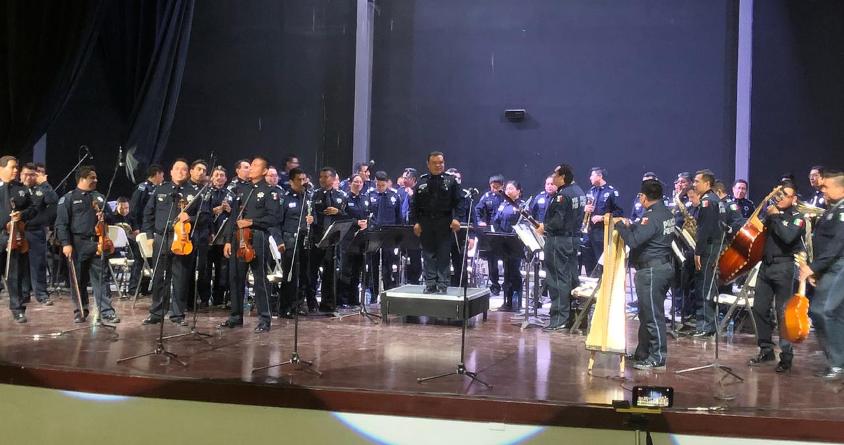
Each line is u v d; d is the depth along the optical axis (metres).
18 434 5.28
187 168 7.61
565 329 7.48
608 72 11.84
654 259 5.75
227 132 12.81
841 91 10.96
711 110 11.51
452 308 7.27
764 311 6.10
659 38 11.67
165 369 5.31
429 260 7.56
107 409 5.13
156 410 5.06
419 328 7.48
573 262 7.61
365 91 12.32
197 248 8.21
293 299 7.96
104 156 12.55
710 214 7.25
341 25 12.48
